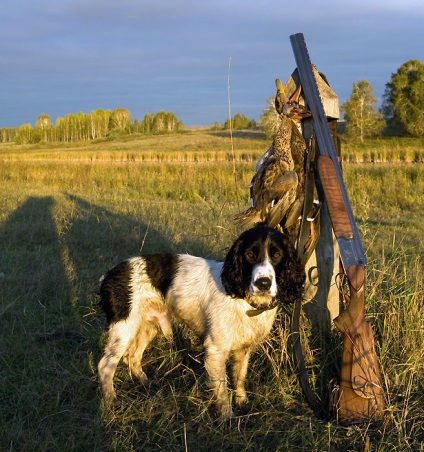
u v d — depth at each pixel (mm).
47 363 4613
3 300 5988
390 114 66812
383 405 3727
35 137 121688
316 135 4215
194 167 21625
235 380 4266
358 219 11453
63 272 6980
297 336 4234
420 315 4574
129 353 4602
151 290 4441
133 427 3816
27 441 3604
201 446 3627
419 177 17703
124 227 9703
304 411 3986
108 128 123875
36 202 13422
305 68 4418
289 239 3939
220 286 4105
